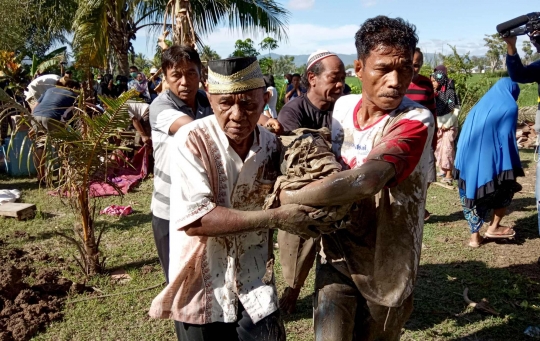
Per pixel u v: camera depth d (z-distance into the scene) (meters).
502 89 4.98
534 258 4.88
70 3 15.13
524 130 11.00
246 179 2.08
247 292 2.13
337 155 2.26
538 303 3.98
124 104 4.04
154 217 3.21
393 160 1.82
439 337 3.54
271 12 11.38
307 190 1.76
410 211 2.09
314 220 1.77
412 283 2.15
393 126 2.00
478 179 4.95
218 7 10.63
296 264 2.48
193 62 3.23
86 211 4.52
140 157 8.77
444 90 7.69
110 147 4.26
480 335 3.56
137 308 4.01
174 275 2.09
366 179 1.73
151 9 12.12
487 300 4.03
